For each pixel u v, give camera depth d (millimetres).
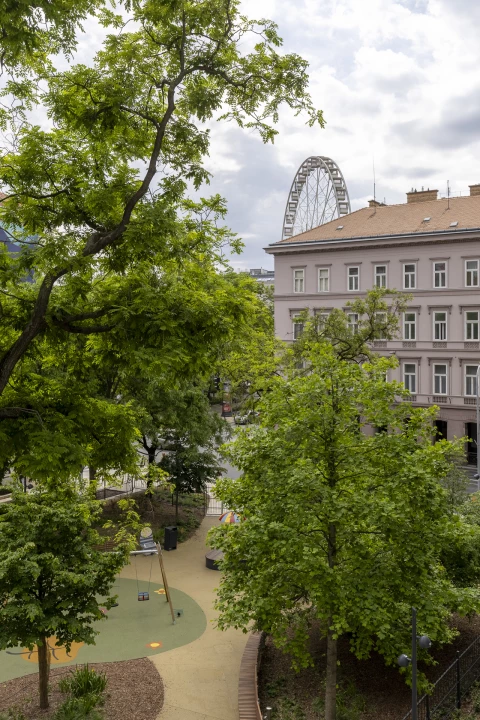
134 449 14438
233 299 12867
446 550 15719
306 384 13664
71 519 14445
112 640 19781
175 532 29391
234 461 14586
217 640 19766
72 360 14000
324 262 53250
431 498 12320
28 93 12172
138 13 12055
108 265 12859
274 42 12836
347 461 12969
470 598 13438
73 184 12438
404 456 12477
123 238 12305
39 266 11633
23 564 13477
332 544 13477
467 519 19172
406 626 13758
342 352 33844
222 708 15523
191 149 13328
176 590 24297
